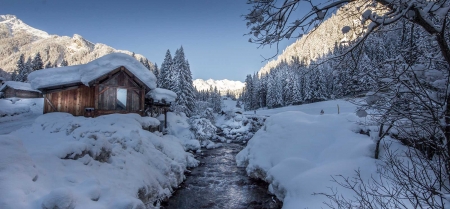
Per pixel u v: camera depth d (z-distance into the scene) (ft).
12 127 50.96
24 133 33.81
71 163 18.76
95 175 19.31
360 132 32.30
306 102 181.88
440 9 6.75
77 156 19.74
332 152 30.30
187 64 134.21
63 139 28.84
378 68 10.14
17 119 65.87
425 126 8.70
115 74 49.75
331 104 138.10
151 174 28.04
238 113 146.41
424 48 10.48
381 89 9.27
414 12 7.14
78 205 13.19
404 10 6.89
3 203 10.75
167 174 32.19
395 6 7.45
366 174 21.63
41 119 40.93
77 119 39.19
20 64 166.30
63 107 47.14
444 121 8.15
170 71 129.59
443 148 8.19
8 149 14.34
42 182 14.67
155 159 32.65
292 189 25.20
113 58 49.42
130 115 45.37
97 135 23.62
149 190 24.84
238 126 118.52
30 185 13.16
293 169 29.22
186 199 30.30
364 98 10.02
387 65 10.11
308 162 29.81
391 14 7.63
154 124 52.42
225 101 435.94
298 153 33.94
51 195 11.85
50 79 45.27
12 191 11.65
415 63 10.14
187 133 73.92
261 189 33.22
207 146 71.36
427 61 10.31
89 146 21.52
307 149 33.88
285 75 217.15
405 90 9.31
